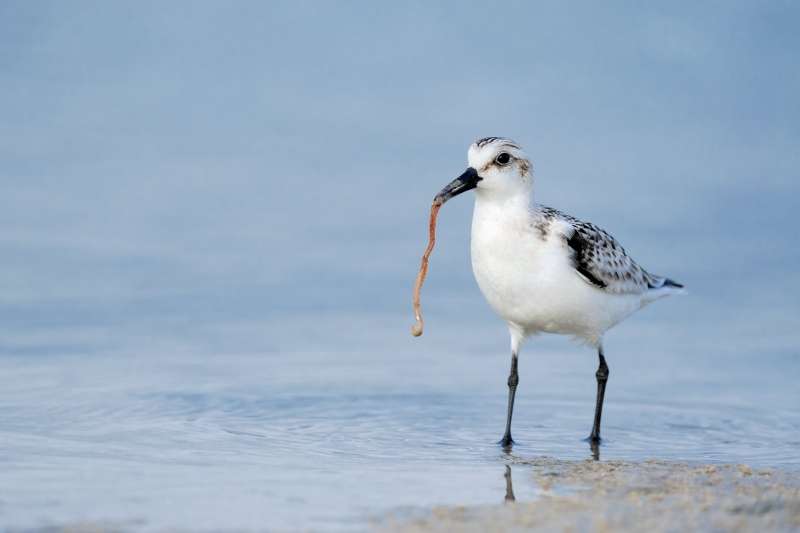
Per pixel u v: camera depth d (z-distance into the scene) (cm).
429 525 968
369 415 1540
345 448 1345
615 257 1476
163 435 1376
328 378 1744
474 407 1602
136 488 1098
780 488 1085
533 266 1407
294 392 1655
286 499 1069
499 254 1413
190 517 999
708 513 976
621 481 1145
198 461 1234
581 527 938
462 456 1317
